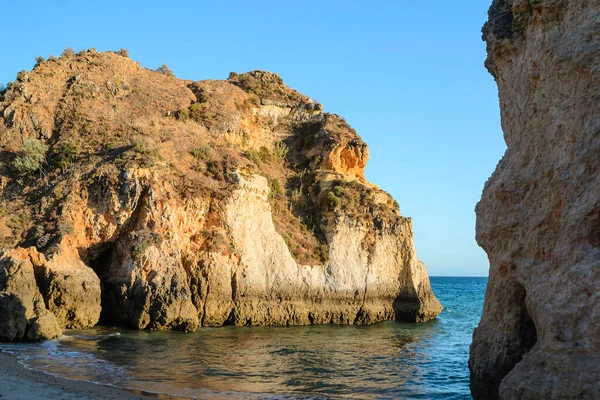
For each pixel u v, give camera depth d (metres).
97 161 39.41
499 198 16.12
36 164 41.09
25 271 28.86
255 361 24.83
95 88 49.47
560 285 12.85
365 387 20.70
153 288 32.81
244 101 57.28
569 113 13.83
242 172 42.53
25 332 26.45
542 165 14.94
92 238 34.97
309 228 47.44
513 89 17.22
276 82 65.00
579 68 13.69
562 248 13.34
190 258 36.34
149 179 36.69
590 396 11.16
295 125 59.25
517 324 15.41
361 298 43.72
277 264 40.50
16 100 46.94
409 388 20.80
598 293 11.80
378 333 37.69
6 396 15.02
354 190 49.94
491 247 16.58
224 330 35.03
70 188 36.72
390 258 46.38
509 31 17.48
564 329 12.31
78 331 30.48
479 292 108.94
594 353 11.57
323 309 41.81
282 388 19.80
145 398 16.58
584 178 13.09
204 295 35.88
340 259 44.38
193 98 54.41
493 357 15.76
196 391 18.30
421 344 32.78
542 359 12.64
